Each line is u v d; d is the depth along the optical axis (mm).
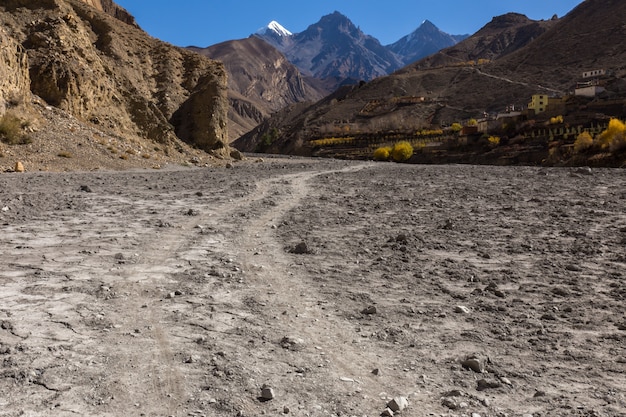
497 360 4457
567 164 54188
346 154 149250
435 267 7820
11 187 15828
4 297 5863
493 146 113562
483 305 5977
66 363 4160
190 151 44875
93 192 16281
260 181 22656
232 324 5223
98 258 7945
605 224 11141
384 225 11562
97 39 50250
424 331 5156
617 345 4797
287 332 5055
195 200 15539
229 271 7355
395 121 192250
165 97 49688
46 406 3490
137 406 3529
